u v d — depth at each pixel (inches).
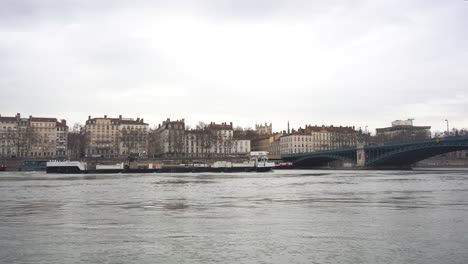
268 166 6077.8
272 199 1712.6
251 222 1093.1
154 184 2822.3
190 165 6097.4
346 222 1088.2
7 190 2255.2
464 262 700.7
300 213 1263.5
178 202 1600.6
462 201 1596.9
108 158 6628.9
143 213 1274.6
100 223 1084.5
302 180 3336.6
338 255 746.2
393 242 846.5
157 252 769.6
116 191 2180.1
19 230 985.5
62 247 810.2
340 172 5511.8
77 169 5438.0
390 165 6417.3
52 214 1259.2
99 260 716.7
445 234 924.0
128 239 880.9
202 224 1063.6
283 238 887.7
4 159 6653.5
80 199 1736.0
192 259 721.6
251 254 753.6
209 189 2316.7
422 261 706.8
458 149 4975.4
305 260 714.8
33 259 724.0
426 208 1376.7
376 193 1990.7
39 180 3444.9
